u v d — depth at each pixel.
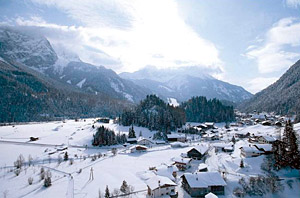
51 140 155.50
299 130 116.56
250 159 87.44
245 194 63.31
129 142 153.38
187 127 195.88
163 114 193.38
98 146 142.62
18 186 76.50
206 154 112.12
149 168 88.31
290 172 72.81
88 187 72.69
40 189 73.19
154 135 165.25
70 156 115.69
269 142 114.38
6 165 100.31
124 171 88.06
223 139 159.12
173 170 81.69
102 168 93.38
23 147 135.38
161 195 63.69
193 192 65.38
